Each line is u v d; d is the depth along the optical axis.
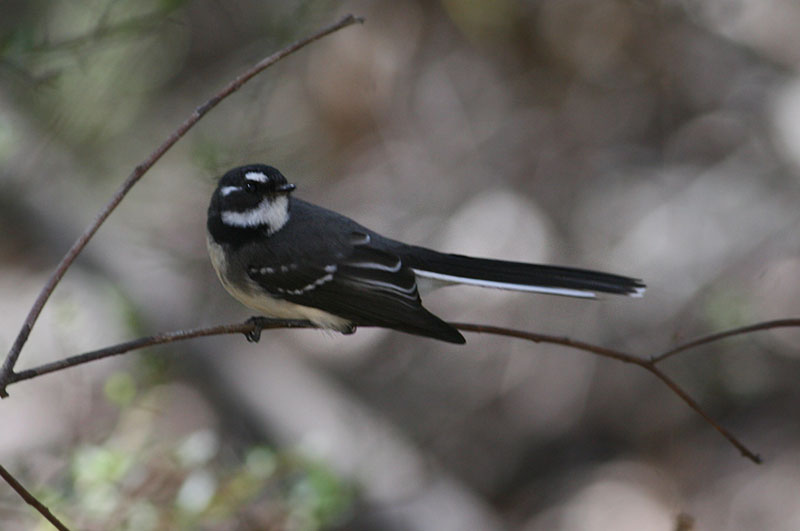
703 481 11.70
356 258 6.85
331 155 12.80
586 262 12.03
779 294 11.50
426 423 12.48
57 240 12.11
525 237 12.30
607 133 12.67
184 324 11.49
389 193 12.74
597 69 12.66
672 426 12.01
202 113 5.07
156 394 8.45
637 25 12.40
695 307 11.77
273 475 7.86
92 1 10.88
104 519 7.23
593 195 12.45
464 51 12.87
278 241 6.88
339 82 12.57
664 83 12.60
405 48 12.76
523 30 12.61
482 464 12.23
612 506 11.69
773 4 12.47
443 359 12.87
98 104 11.32
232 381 11.53
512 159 12.74
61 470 8.99
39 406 11.29
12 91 10.70
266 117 11.90
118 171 12.52
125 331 11.55
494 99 12.93
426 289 7.01
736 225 11.93
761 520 11.25
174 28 11.97
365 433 11.46
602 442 12.23
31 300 12.73
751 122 12.37
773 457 11.61
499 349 12.64
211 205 7.03
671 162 12.49
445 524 10.91
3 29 10.63
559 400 12.34
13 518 7.93
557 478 12.09
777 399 11.91
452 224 12.52
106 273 11.85
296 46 5.20
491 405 12.48
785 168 12.11
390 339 13.17
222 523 7.54
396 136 12.91
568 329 12.23
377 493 10.87
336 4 10.34
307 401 11.63
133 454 7.46
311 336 13.16
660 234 12.07
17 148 11.01
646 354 11.84
